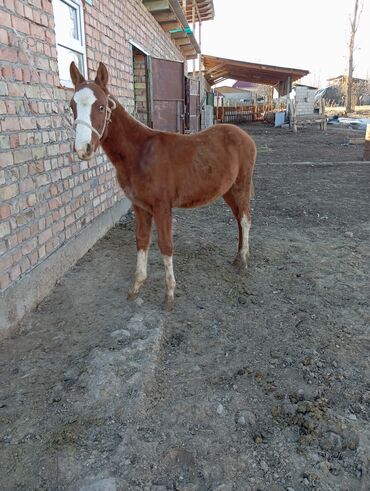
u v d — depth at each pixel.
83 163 4.39
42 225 3.44
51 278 3.59
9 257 2.91
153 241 4.85
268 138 17.83
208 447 2.00
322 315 3.24
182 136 3.36
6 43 2.88
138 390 2.30
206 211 6.43
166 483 1.80
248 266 4.14
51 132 3.60
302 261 4.29
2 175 2.81
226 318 3.21
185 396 2.35
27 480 1.81
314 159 11.61
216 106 29.52
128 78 6.45
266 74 26.78
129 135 3.07
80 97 2.66
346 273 4.00
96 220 4.84
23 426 2.12
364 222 5.67
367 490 1.79
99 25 5.05
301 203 6.74
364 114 29.97
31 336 2.92
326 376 2.54
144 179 3.07
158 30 8.85
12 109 2.95
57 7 3.92
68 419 2.15
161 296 3.52
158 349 2.72
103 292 3.57
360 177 8.85
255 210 6.38
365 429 2.12
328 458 1.96
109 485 1.75
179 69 8.27
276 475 1.86
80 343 2.83
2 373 2.53
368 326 3.09
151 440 2.02
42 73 3.43
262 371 2.58
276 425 2.16
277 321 3.17
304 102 26.55
